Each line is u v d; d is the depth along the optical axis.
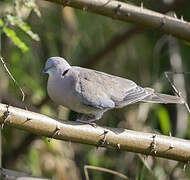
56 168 10.82
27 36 10.55
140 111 11.55
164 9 11.13
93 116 7.90
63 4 7.53
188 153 6.59
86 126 6.19
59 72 7.32
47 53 11.26
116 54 12.08
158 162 10.90
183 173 10.71
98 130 6.21
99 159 11.45
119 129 6.41
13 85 10.46
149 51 12.36
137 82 12.10
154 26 7.91
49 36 11.01
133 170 11.36
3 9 9.69
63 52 11.50
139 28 10.82
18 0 8.02
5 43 10.43
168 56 12.49
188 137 11.45
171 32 7.95
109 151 11.77
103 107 7.50
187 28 7.93
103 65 12.00
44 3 11.27
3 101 10.00
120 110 11.89
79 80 7.39
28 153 11.27
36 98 11.29
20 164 11.27
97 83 7.59
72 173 11.08
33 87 10.93
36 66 11.10
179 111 11.50
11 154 11.31
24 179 6.15
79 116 8.03
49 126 5.95
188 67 12.41
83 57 11.73
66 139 6.11
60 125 6.00
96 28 11.81
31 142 11.07
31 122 5.86
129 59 12.17
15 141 11.46
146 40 12.47
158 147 6.49
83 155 11.68
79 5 7.56
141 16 7.79
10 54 10.47
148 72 12.20
